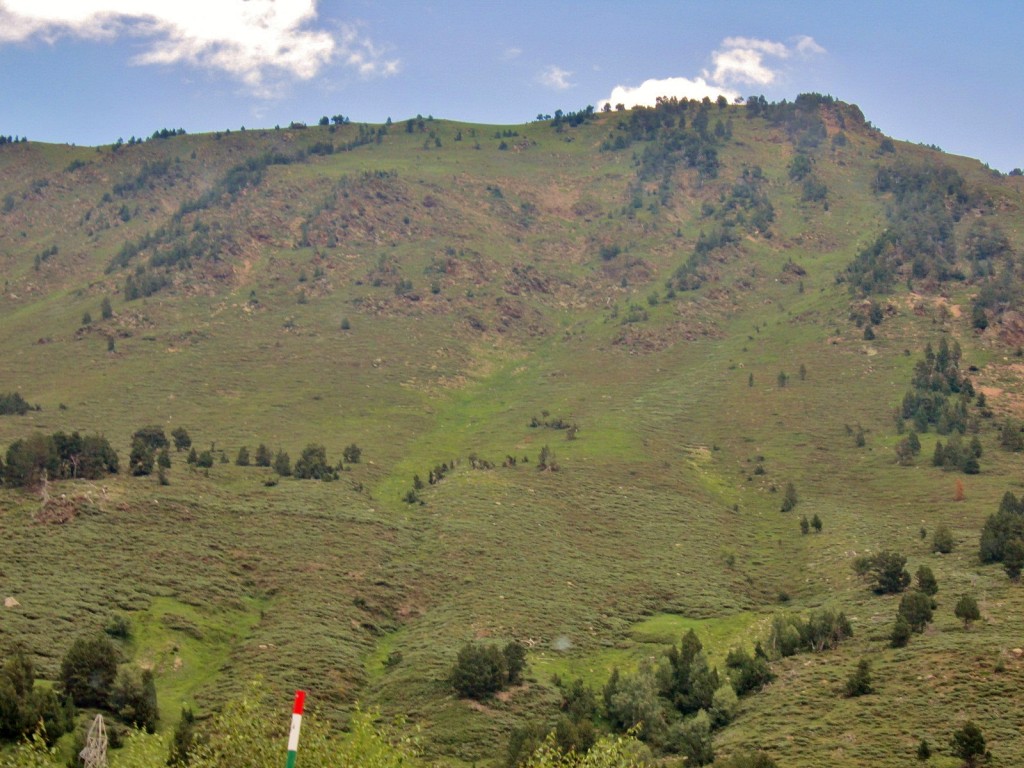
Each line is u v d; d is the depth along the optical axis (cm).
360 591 12400
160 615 10694
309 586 12256
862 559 13162
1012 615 10375
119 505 13338
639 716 9206
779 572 14400
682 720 9300
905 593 11750
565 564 13825
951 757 7494
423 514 15488
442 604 12450
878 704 8644
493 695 9788
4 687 7625
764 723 8812
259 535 13425
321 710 9381
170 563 12000
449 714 9412
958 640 9731
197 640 10556
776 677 9906
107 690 8550
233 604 11512
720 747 8469
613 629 12069
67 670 8581
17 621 9756
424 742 8950
